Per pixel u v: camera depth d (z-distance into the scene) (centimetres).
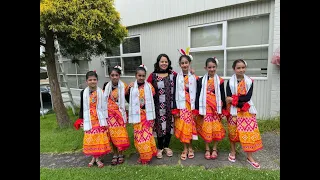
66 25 361
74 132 456
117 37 429
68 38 424
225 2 452
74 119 593
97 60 748
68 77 887
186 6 508
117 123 306
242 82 280
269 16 417
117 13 412
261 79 436
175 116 312
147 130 295
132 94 295
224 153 326
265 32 428
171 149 347
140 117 294
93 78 292
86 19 360
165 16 547
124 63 679
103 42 450
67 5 349
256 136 277
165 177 254
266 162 292
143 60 625
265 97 436
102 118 294
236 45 464
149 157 296
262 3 419
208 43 500
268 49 424
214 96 297
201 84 300
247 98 273
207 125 299
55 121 585
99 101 294
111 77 304
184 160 309
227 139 368
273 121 411
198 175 254
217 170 266
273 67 416
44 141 412
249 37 447
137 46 638
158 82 310
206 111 298
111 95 308
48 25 372
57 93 498
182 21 530
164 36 569
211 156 310
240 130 279
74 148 377
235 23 460
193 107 301
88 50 491
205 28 500
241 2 433
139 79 298
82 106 298
